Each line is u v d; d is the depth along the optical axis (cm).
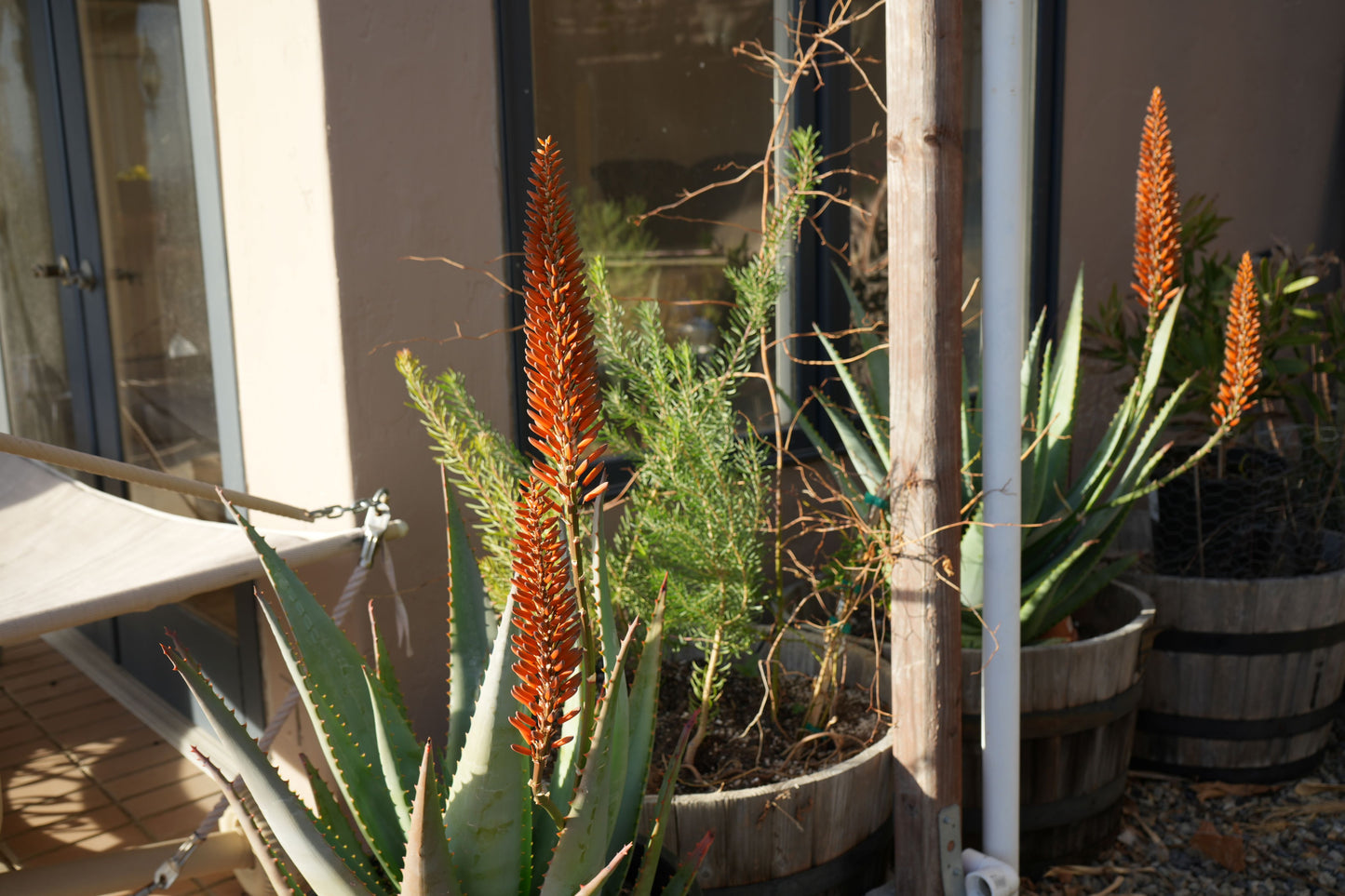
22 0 339
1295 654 270
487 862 134
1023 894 238
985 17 192
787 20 291
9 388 417
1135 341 320
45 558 227
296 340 230
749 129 290
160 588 181
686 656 250
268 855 131
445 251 232
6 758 308
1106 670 232
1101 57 362
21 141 364
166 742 316
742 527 204
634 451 225
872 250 320
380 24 216
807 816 185
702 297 289
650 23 268
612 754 139
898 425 191
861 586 228
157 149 281
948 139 181
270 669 266
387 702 150
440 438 198
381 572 229
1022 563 253
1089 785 240
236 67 233
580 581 111
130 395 325
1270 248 432
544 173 91
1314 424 320
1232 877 245
